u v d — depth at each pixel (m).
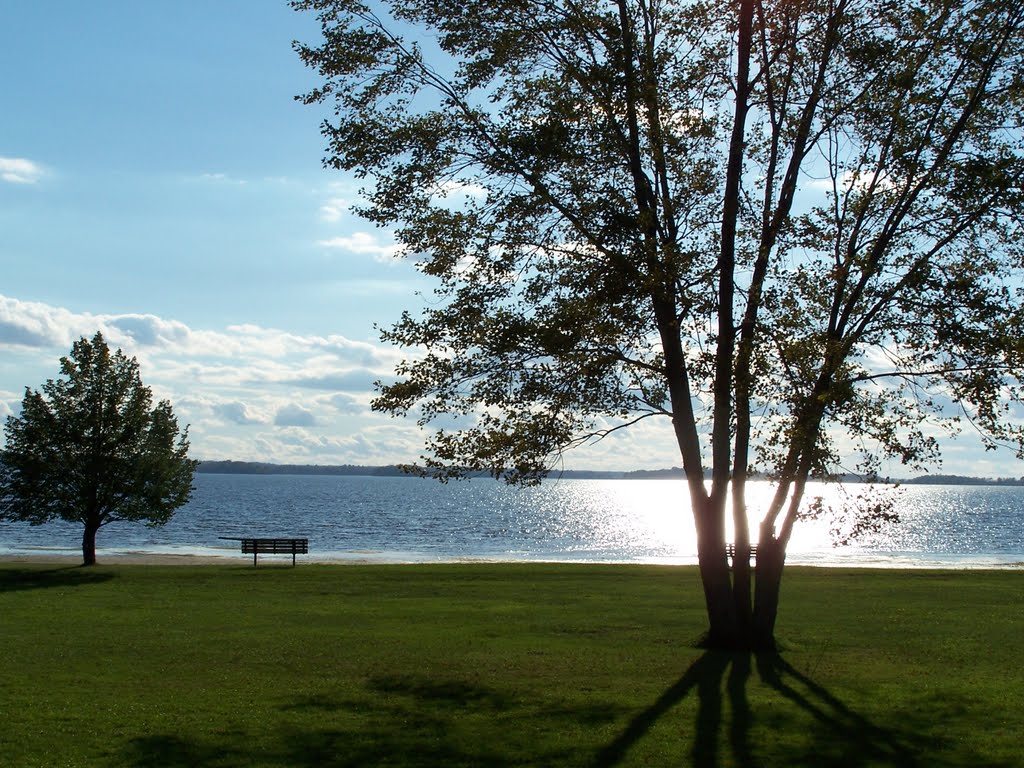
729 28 15.47
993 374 14.05
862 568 34.31
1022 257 15.13
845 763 9.76
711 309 14.16
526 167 14.88
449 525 94.94
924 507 170.50
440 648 16.62
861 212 15.01
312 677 14.06
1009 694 12.95
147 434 35.91
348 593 25.73
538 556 55.03
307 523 93.69
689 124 15.13
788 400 14.01
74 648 16.45
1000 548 67.25
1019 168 14.11
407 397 15.78
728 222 15.10
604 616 20.81
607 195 14.80
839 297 15.10
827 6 15.16
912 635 18.22
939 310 14.19
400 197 15.29
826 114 15.59
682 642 17.22
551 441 15.52
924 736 10.76
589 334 14.62
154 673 14.27
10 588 27.17
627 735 10.84
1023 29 14.70
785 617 20.81
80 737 10.51
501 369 15.39
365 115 15.62
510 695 12.89
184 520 95.69
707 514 16.62
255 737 10.62
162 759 9.71
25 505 34.03
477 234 15.18
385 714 11.78
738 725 11.27
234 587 27.27
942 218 15.10
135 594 25.52
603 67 14.55
